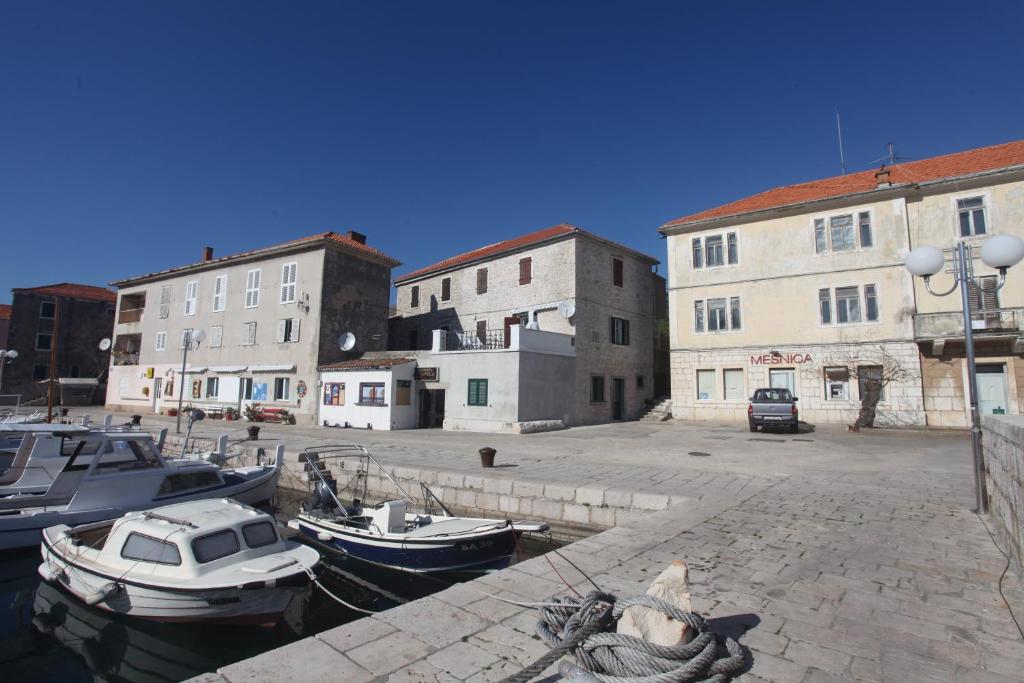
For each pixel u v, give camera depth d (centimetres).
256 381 2897
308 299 2756
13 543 891
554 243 2628
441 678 319
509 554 812
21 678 552
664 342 3133
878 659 340
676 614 329
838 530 653
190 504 753
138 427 2012
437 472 1168
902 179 2236
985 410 1950
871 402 2023
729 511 755
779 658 341
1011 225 1948
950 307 2012
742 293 2431
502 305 2838
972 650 351
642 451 1484
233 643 631
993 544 583
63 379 4134
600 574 500
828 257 2256
